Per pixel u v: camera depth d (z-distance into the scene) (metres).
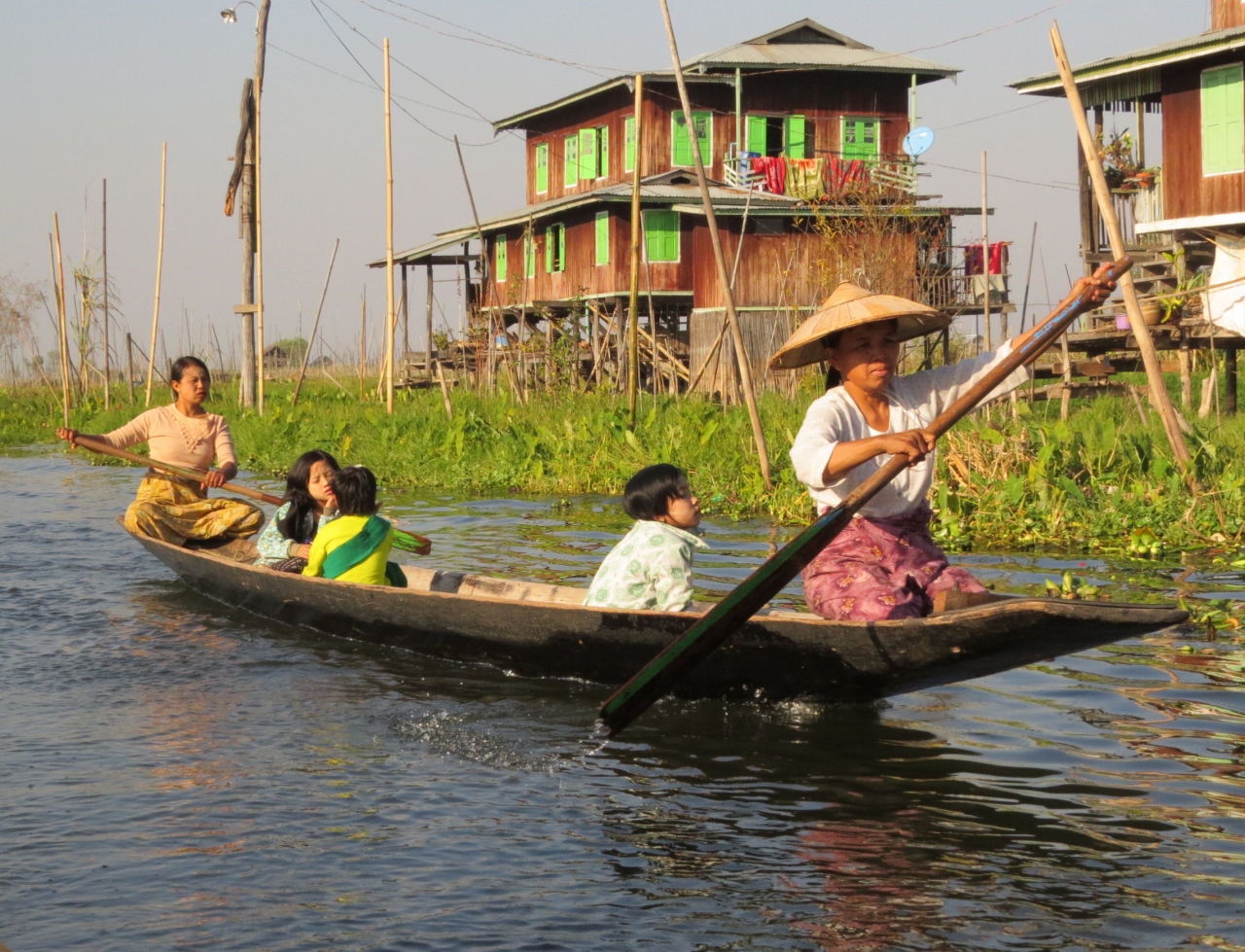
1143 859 3.98
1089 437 11.80
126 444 9.50
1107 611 4.71
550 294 31.27
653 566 6.08
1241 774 4.68
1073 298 4.97
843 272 25.22
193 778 4.86
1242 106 18.92
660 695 5.08
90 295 32.16
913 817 4.37
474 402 21.67
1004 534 9.90
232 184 26.36
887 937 3.52
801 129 29.36
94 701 5.99
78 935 3.55
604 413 16.08
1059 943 3.46
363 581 7.55
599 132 30.78
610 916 3.66
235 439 21.06
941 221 26.86
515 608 6.16
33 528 12.12
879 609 5.26
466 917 3.66
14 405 33.34
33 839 4.24
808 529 4.80
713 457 13.96
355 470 7.63
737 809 4.48
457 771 4.93
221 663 6.75
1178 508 10.01
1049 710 5.51
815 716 5.60
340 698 6.03
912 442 4.78
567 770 4.93
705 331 25.84
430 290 33.41
